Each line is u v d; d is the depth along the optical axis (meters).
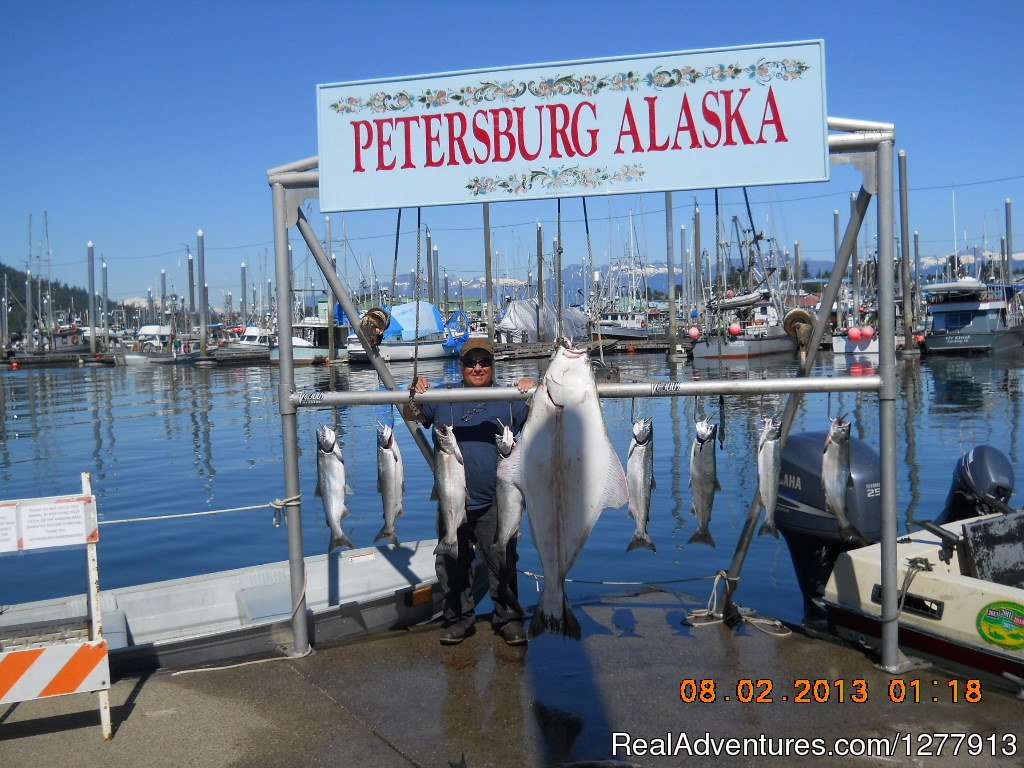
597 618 5.63
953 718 4.09
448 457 4.73
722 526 10.29
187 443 19.73
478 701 4.38
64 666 3.92
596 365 4.75
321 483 5.02
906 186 41.25
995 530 5.24
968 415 20.08
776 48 4.54
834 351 42.66
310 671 4.83
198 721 4.20
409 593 6.02
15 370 57.28
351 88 4.88
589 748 3.88
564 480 3.88
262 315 84.50
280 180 4.96
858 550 5.26
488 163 4.80
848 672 4.66
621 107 4.68
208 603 6.19
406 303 48.09
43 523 3.94
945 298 43.38
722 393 4.51
